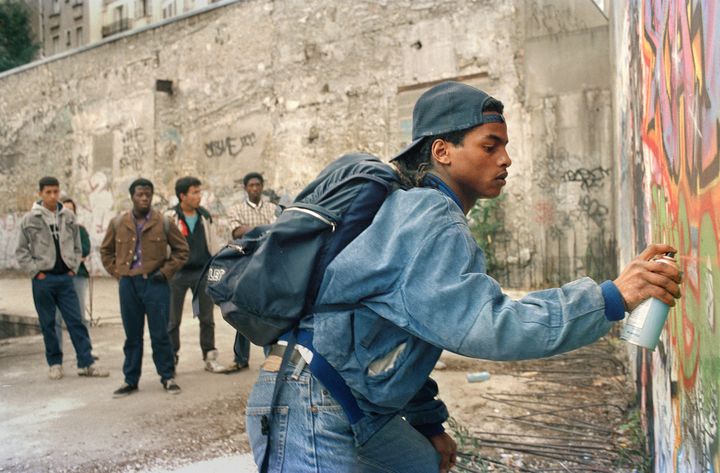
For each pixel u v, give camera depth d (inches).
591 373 230.7
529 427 175.9
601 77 410.3
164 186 647.8
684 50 77.8
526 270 430.3
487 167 66.9
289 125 548.4
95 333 360.8
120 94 685.3
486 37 446.3
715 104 58.5
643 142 143.8
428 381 79.6
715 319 61.5
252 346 308.5
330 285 63.9
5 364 285.1
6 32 981.8
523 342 55.6
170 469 156.6
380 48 495.5
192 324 374.3
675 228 89.4
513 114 436.5
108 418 197.6
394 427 72.3
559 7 421.4
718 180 57.7
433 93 68.7
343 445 65.6
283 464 66.6
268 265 65.6
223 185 599.5
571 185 418.9
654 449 130.1
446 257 59.6
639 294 56.2
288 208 68.1
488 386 219.6
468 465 148.6
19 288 645.9
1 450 171.6
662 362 112.8
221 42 593.3
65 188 755.4
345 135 514.9
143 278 222.4
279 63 552.7
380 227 63.4
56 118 758.5
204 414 199.8
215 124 602.9
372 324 63.0
